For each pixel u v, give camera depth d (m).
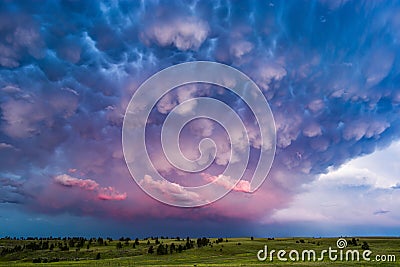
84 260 147.62
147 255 154.62
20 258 174.50
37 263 139.25
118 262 126.56
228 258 122.31
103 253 174.12
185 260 123.31
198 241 179.75
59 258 165.00
